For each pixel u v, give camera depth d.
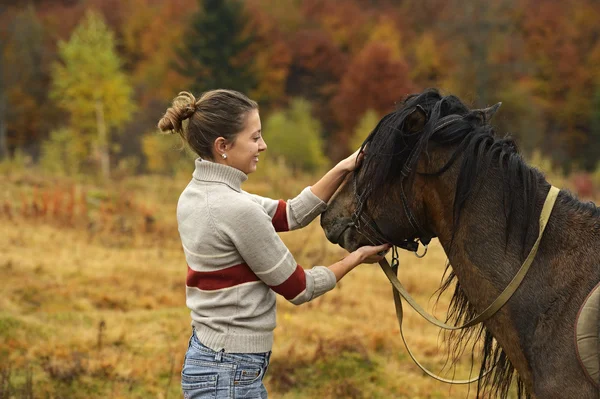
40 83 47.28
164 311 7.36
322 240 12.06
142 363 5.80
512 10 47.16
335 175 2.90
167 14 55.19
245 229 2.58
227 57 39.72
